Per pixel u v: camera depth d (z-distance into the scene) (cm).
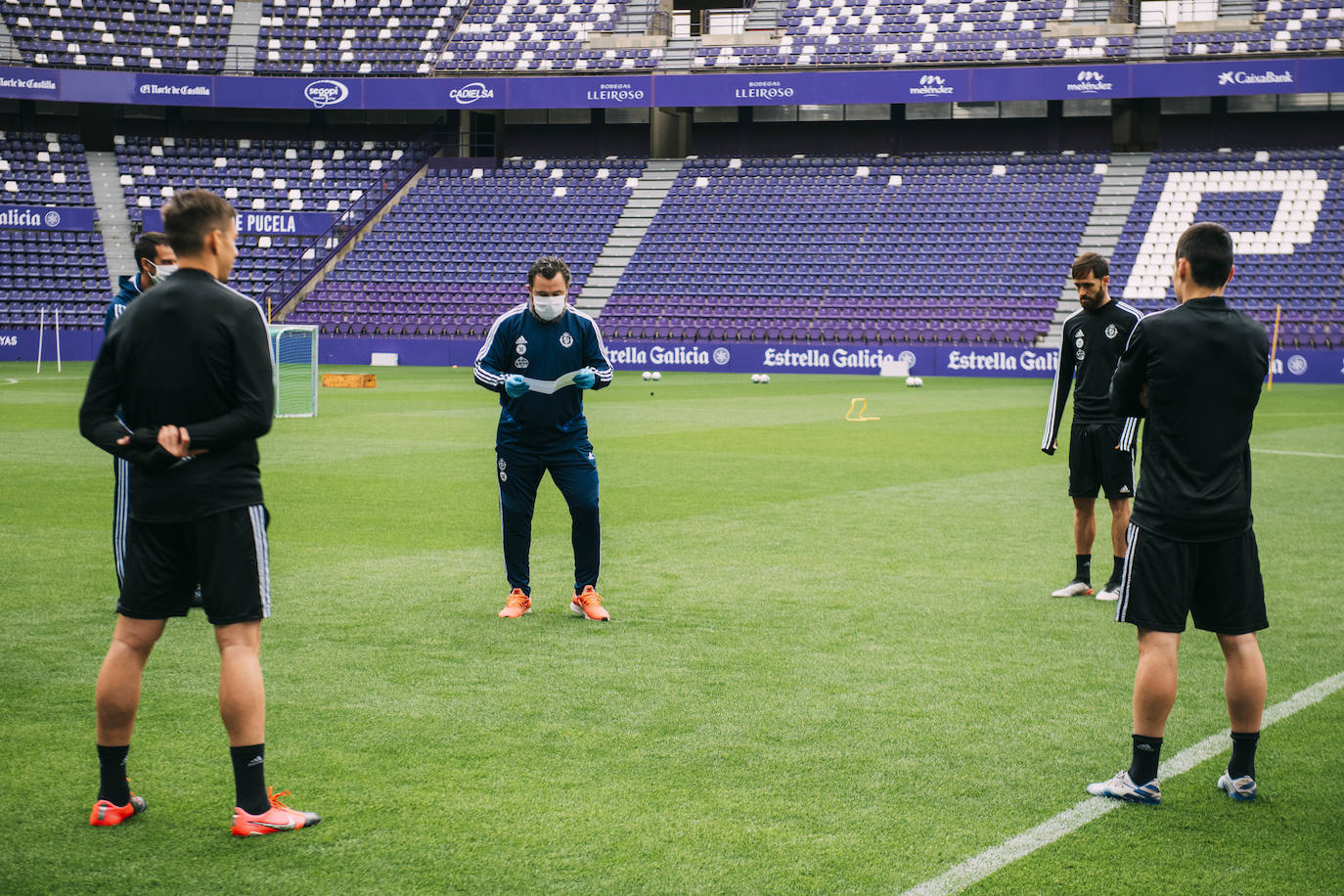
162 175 3969
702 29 4384
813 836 369
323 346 3525
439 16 4300
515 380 625
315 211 3869
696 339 3412
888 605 680
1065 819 383
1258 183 3522
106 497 1058
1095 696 511
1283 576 755
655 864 349
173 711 486
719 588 725
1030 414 2028
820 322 3397
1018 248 3519
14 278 3566
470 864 349
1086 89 3578
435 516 985
